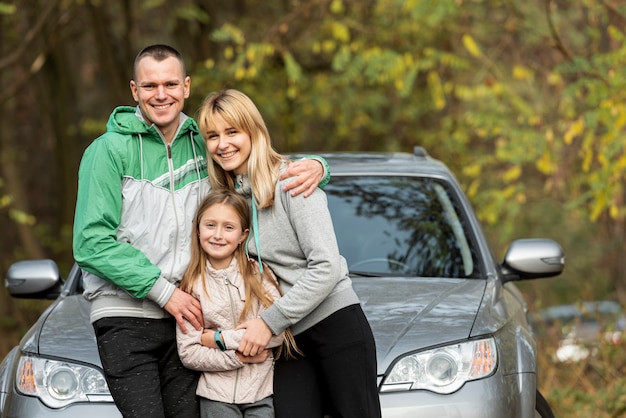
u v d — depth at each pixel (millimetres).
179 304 4805
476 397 5219
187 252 4961
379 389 5172
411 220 6891
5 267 19844
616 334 9953
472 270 6598
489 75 13172
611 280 17766
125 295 4906
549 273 6852
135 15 18141
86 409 5160
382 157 7906
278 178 4867
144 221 4906
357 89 16312
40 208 25297
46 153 24891
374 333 5375
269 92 15367
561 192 14203
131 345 4871
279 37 13797
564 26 14703
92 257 4785
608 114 10344
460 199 7168
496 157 12828
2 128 17797
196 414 4992
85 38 20000
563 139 11961
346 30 13125
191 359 4844
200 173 5094
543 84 14414
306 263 4891
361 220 6895
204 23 16031
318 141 18312
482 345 5414
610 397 8727
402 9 13359
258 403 4930
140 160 4922
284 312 4746
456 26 13797
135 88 5039
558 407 8703
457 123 15516
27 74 14508
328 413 5016
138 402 4812
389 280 6312
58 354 5359
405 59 12797
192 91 14930
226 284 4883
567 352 9883
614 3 12195
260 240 4891
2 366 5754
